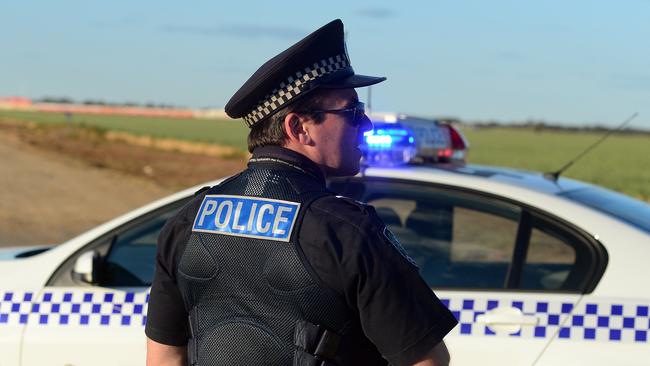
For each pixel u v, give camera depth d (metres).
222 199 1.99
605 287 3.28
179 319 2.14
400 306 1.80
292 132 1.95
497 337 3.26
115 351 3.54
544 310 3.29
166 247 2.09
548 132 96.88
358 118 2.00
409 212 3.65
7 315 3.65
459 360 3.25
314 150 1.97
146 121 84.44
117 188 19.00
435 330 1.82
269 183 1.93
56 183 19.53
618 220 3.41
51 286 3.68
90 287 3.63
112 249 3.73
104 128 59.28
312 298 1.82
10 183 19.05
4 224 12.78
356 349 1.86
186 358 2.18
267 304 1.86
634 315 3.21
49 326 3.61
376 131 3.66
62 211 14.62
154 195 17.94
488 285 3.45
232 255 1.91
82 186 19.11
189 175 23.91
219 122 85.00
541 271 3.41
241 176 2.02
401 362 1.81
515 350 3.22
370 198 3.69
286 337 1.85
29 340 3.60
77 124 62.12
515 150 51.06
